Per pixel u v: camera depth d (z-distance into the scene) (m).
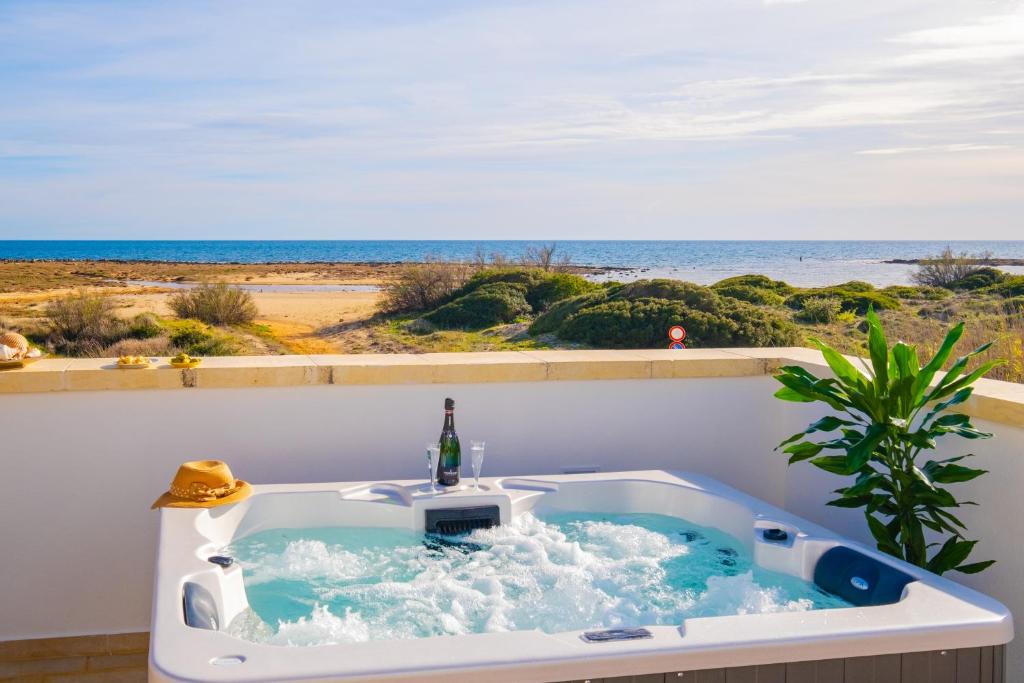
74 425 2.96
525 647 1.65
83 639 3.01
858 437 2.53
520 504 2.83
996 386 2.57
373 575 2.45
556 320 15.82
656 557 2.56
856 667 1.72
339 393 3.12
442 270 17.75
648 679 1.64
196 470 2.66
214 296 16.88
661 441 3.36
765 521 2.53
